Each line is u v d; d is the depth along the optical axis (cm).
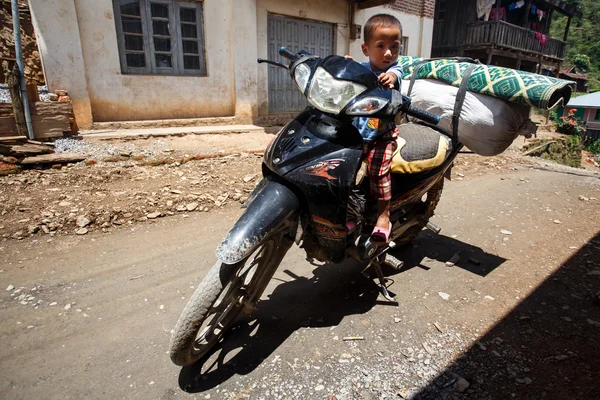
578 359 213
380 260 269
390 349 221
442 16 1855
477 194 530
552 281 298
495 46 1683
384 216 220
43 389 192
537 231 400
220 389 192
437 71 286
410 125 285
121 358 213
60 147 556
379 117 185
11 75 522
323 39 998
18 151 495
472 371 205
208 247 343
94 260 317
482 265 324
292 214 196
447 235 385
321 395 189
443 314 254
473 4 1720
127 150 582
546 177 652
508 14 2002
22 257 316
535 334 235
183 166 536
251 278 222
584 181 629
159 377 200
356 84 187
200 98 820
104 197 420
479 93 270
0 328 235
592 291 285
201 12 789
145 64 758
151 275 297
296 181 188
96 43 691
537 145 1235
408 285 290
